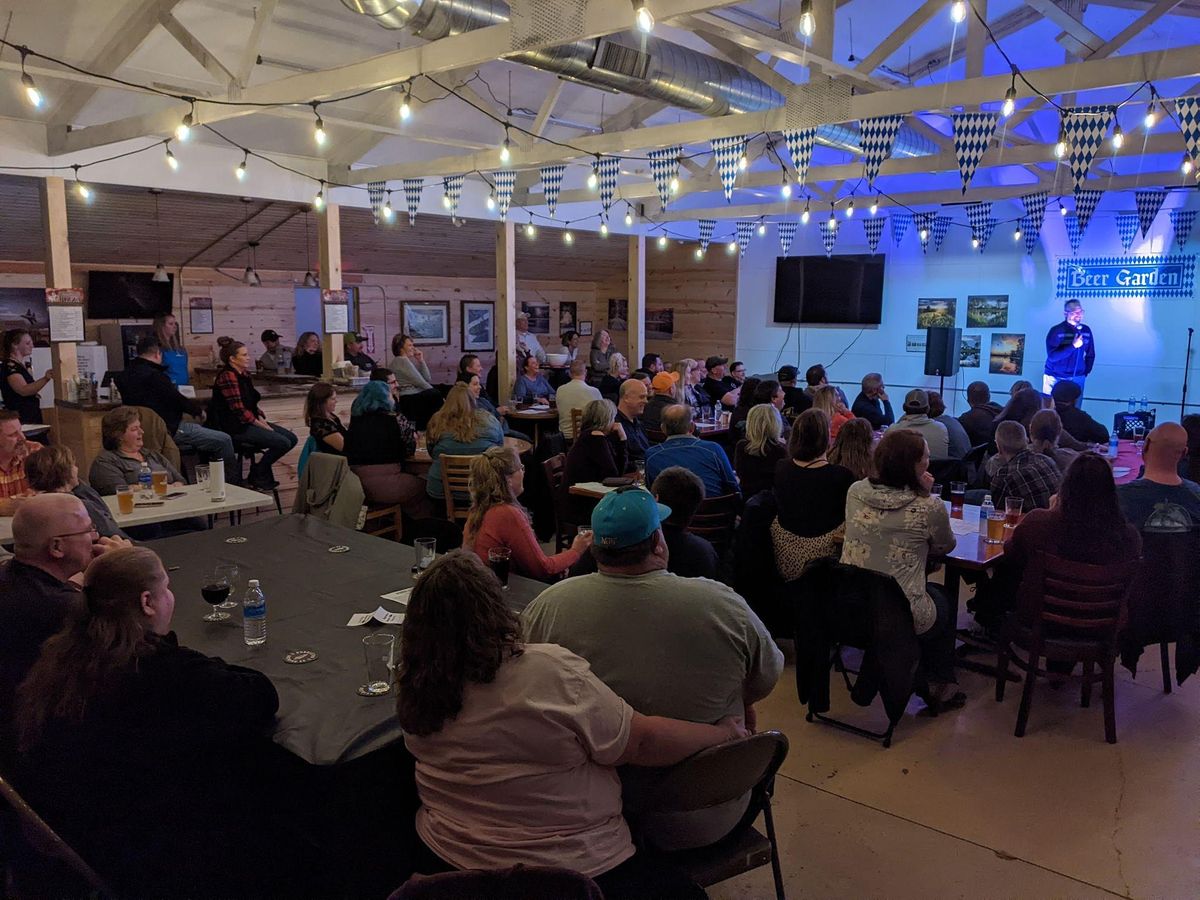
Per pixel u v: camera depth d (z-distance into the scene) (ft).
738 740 6.14
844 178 26.14
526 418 27.89
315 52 20.06
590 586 6.70
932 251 35.73
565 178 32.12
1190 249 29.68
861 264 37.40
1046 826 9.39
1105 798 9.95
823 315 38.52
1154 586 11.85
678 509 10.52
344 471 14.88
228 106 17.39
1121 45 20.24
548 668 5.63
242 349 22.06
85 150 21.49
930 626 11.20
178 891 6.49
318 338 30.73
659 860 6.36
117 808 6.21
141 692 6.08
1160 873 8.59
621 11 11.84
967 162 15.51
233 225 28.84
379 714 6.71
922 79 27.40
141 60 19.15
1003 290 34.12
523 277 41.52
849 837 9.21
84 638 6.07
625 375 31.45
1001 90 15.19
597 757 5.71
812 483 12.67
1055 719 11.91
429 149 27.53
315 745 6.23
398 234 32.89
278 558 10.96
